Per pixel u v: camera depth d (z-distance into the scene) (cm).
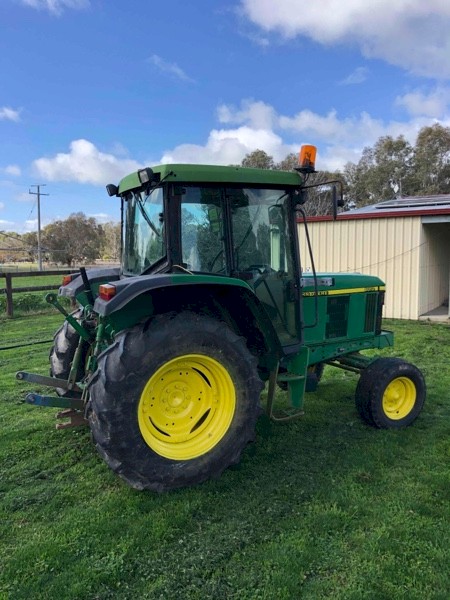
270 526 263
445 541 248
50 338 805
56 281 2388
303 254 1184
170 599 210
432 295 1139
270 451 358
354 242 1105
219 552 241
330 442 376
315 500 288
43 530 259
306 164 341
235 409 311
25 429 401
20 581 221
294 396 380
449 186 3881
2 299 1134
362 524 265
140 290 276
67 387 347
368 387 400
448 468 331
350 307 438
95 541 249
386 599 210
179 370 302
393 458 347
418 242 1018
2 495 296
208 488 300
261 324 332
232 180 320
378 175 4022
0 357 674
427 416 437
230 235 328
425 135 3906
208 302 328
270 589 216
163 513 273
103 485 308
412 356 670
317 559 236
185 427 309
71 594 212
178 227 309
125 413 272
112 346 280
